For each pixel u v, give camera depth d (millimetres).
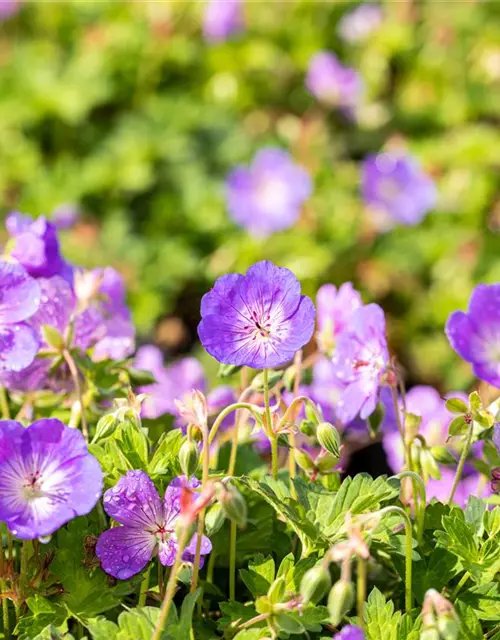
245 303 585
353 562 623
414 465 679
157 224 1229
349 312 760
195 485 579
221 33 1312
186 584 612
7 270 623
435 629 496
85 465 546
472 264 1213
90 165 1244
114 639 547
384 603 576
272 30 1352
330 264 1200
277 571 599
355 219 1223
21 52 1303
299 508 601
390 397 885
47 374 739
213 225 1228
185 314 1201
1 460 543
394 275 1205
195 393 562
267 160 1206
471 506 634
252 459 725
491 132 1287
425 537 639
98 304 773
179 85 1319
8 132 1264
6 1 1334
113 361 750
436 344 1175
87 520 618
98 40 1303
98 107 1296
